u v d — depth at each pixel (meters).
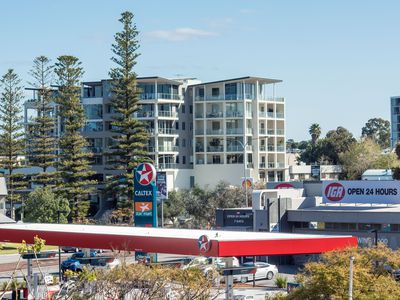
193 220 112.12
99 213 133.38
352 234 72.88
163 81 136.50
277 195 81.25
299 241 43.38
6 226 57.41
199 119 138.75
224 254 41.12
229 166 136.62
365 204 79.94
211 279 41.25
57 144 132.38
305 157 182.75
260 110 139.50
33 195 107.38
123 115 121.88
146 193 74.62
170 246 44.16
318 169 131.62
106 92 138.75
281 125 143.75
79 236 49.34
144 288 38.72
